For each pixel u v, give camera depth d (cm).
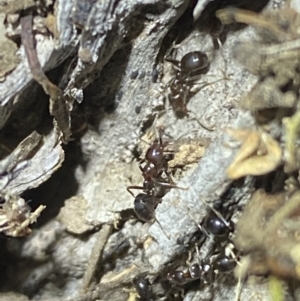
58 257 10
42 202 9
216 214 9
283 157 8
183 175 9
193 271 9
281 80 8
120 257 10
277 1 8
